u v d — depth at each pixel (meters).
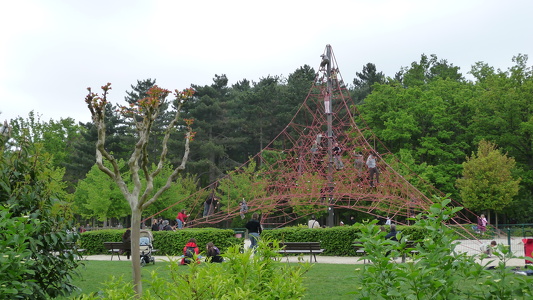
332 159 28.12
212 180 59.44
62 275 8.08
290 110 62.22
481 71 60.91
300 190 29.52
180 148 59.94
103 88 7.96
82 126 70.88
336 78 29.66
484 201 44.12
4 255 5.76
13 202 7.70
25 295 6.94
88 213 48.25
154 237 24.14
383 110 52.78
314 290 11.56
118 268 16.17
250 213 47.94
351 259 20.62
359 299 5.32
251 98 64.31
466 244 24.36
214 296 4.84
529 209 46.69
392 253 5.49
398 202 27.17
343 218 55.28
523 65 53.00
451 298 5.11
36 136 65.94
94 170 44.59
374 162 26.41
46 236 7.75
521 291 5.13
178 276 5.51
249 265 5.67
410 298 5.02
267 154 58.56
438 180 45.50
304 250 19.33
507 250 5.57
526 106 48.59
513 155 50.69
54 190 8.52
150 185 8.06
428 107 50.38
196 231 23.47
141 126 8.55
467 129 50.78
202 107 61.91
